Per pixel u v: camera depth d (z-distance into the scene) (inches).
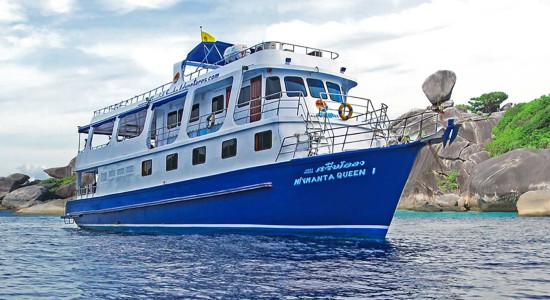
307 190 573.6
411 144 509.4
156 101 828.0
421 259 417.4
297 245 505.4
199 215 690.8
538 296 274.8
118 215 859.4
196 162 711.7
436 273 347.6
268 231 608.4
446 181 2110.0
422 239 630.5
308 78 690.2
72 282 336.8
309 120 618.8
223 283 320.2
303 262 398.6
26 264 430.6
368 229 544.7
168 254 466.0
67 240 690.8
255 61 678.5
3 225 1222.9
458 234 721.6
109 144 920.9
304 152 597.3
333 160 555.8
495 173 1686.8
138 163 827.4
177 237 644.1
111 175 896.3
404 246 521.0
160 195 761.0
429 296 277.0
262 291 295.1
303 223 582.2
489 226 920.3
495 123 2368.4
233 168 654.5
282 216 594.9
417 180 2107.5
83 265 415.5
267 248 485.1
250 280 328.2
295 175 581.9
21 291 308.8
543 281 318.3
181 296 286.7
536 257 437.1
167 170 761.0
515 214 1502.2
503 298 270.4
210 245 522.0
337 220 561.3
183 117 751.1
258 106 644.1
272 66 657.0
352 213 551.8
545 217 1268.5
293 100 636.7
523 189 1583.4
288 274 346.9
